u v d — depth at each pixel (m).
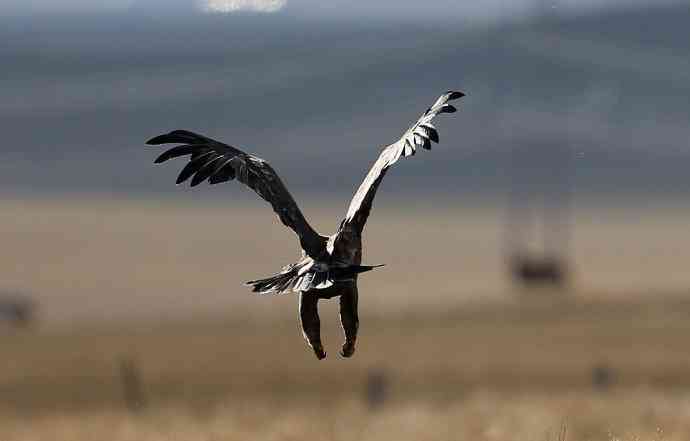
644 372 42.88
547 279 93.25
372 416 22.89
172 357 47.28
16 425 25.55
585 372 43.22
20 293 92.12
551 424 17.05
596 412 19.66
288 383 42.28
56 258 111.44
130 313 80.62
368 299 82.44
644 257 120.12
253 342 51.75
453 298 80.06
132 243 122.44
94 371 43.91
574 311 60.31
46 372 44.06
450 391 40.00
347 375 42.91
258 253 118.69
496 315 60.12
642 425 17.12
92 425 21.95
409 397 37.06
